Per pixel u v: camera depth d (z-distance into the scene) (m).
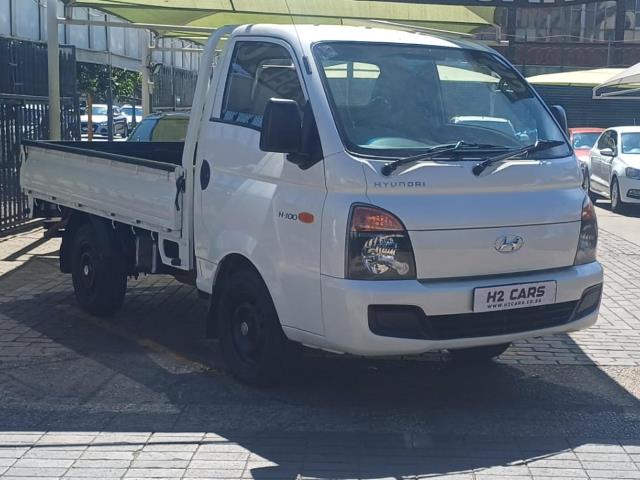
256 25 6.09
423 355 6.82
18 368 6.38
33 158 8.62
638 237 13.44
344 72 5.55
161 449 4.92
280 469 4.66
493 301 5.16
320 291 5.09
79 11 18.72
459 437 5.16
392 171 5.05
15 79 11.97
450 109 5.77
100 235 7.50
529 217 5.34
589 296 5.64
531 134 5.90
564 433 5.24
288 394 5.88
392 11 11.17
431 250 5.05
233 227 5.78
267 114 5.13
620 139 17.88
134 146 9.67
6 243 11.42
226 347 6.06
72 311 8.08
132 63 23.73
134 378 6.20
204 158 6.14
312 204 5.14
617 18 37.81
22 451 4.88
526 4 8.63
